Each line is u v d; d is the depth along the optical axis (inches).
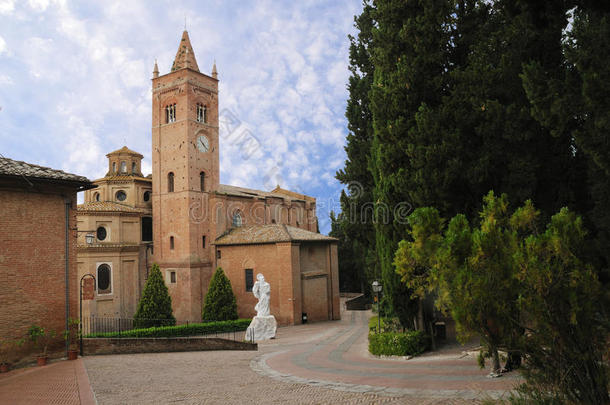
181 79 1667.1
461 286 254.2
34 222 657.6
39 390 420.5
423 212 319.6
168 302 1355.8
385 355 645.3
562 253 240.1
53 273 673.6
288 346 935.0
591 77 346.0
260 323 1164.5
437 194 567.5
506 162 545.6
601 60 350.0
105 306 1476.4
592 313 239.3
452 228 283.6
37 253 657.0
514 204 536.1
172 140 1679.4
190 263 1587.1
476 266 256.5
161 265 1651.1
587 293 237.3
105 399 371.2
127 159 1868.8
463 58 615.8
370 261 1176.8
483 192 565.6
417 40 607.8
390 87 631.2
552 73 476.4
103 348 737.6
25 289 639.1
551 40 505.4
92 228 1526.8
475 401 299.1
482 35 588.1
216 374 514.3
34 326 639.1
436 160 560.4
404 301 684.7
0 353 601.6
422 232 316.2
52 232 678.5
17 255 634.2
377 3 673.0
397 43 643.5
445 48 622.8
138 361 648.4
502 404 269.9
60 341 674.8
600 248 447.8
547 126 426.9
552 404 238.1
